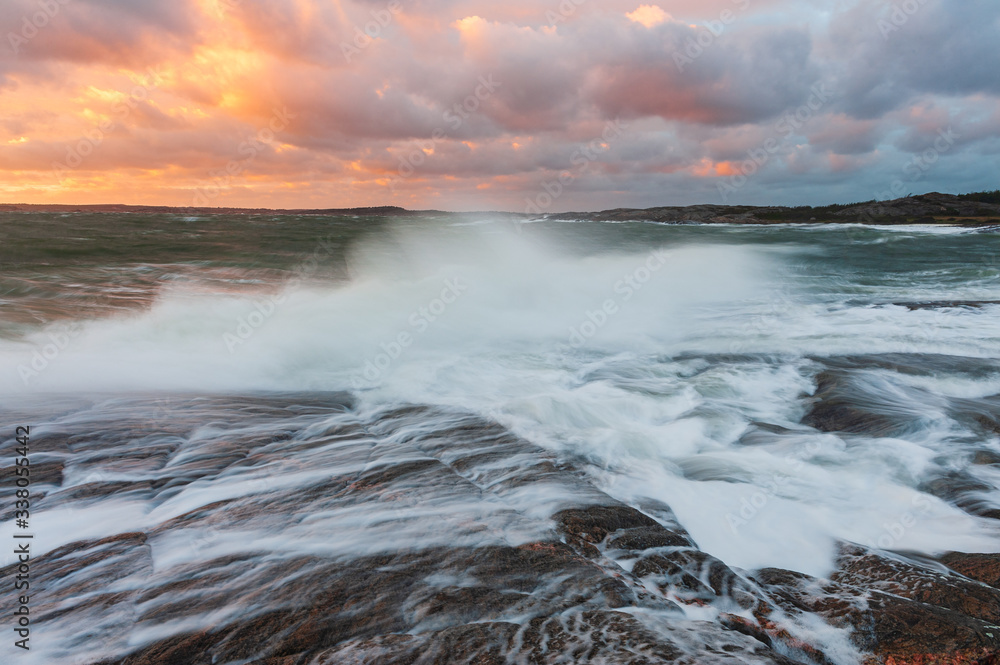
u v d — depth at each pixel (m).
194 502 4.11
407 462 4.86
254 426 5.88
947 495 4.56
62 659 2.50
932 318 11.71
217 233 31.23
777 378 7.86
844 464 5.14
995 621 2.99
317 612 2.82
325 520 3.80
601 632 2.67
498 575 3.18
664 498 4.46
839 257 24.44
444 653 2.48
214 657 2.53
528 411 6.34
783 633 2.88
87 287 13.62
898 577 3.38
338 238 27.50
